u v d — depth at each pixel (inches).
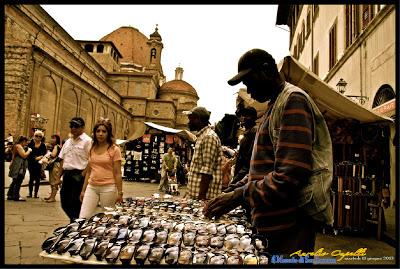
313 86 215.3
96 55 2329.0
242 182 86.4
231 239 71.0
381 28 345.1
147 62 3088.1
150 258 64.6
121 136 1927.9
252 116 171.6
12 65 911.0
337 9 531.5
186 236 73.8
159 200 120.3
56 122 1089.4
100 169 153.9
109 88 1903.3
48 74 1030.4
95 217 88.1
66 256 67.6
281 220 61.6
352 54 439.5
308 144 58.2
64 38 1504.7
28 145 341.4
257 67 67.0
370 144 251.3
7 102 889.5
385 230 224.4
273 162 65.4
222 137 389.7
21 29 1007.6
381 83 342.3
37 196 353.7
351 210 234.2
